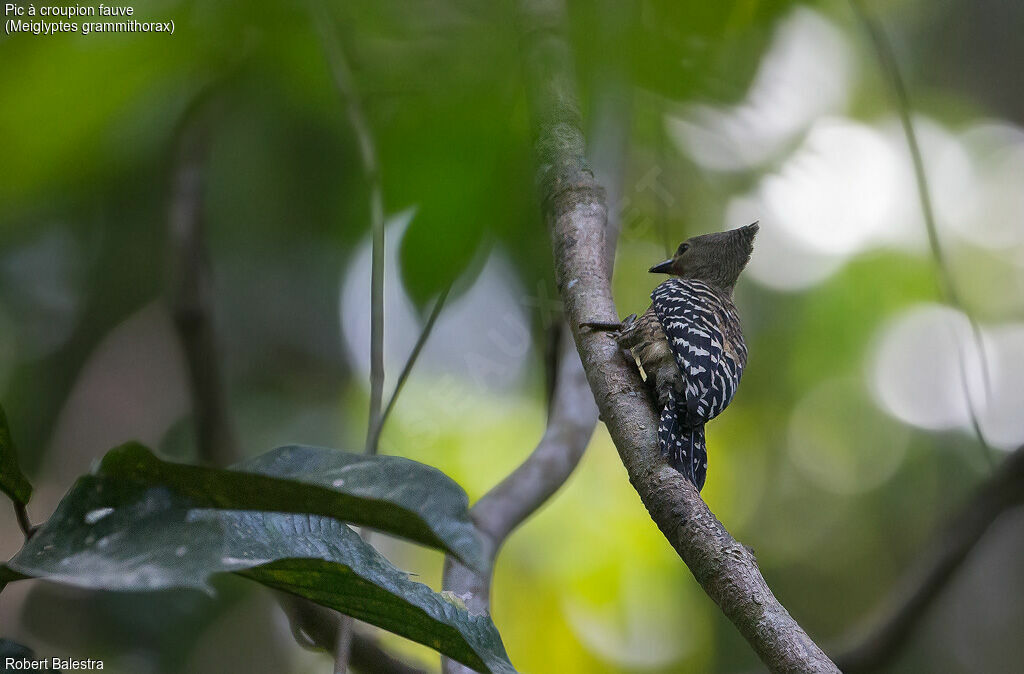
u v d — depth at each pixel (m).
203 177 9.49
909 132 9.51
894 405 15.23
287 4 7.20
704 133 9.27
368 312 12.13
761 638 4.59
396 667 6.44
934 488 15.97
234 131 10.10
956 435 15.73
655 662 12.53
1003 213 15.77
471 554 2.96
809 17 9.59
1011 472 9.73
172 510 2.89
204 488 3.03
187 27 7.02
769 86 7.97
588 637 12.22
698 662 12.80
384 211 6.96
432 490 3.16
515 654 12.03
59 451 13.20
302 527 3.61
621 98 7.27
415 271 6.84
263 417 13.68
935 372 14.82
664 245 9.83
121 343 13.42
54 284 12.62
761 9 6.96
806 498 15.90
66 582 2.56
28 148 7.04
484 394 11.51
